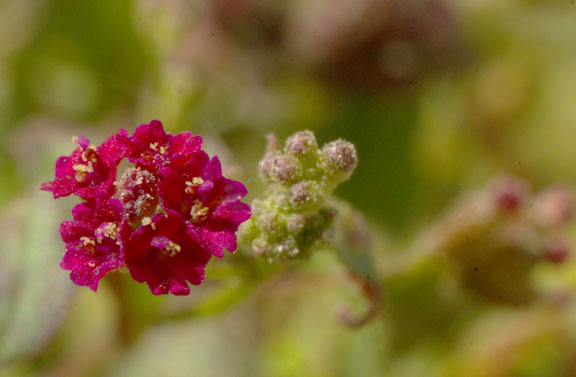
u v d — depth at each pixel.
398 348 0.08
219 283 0.07
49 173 0.08
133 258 0.06
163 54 0.08
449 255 0.08
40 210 0.08
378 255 0.08
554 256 0.08
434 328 0.08
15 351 0.07
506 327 0.08
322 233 0.07
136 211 0.06
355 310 0.07
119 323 0.08
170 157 0.06
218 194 0.06
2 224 0.08
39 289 0.07
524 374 0.08
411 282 0.08
